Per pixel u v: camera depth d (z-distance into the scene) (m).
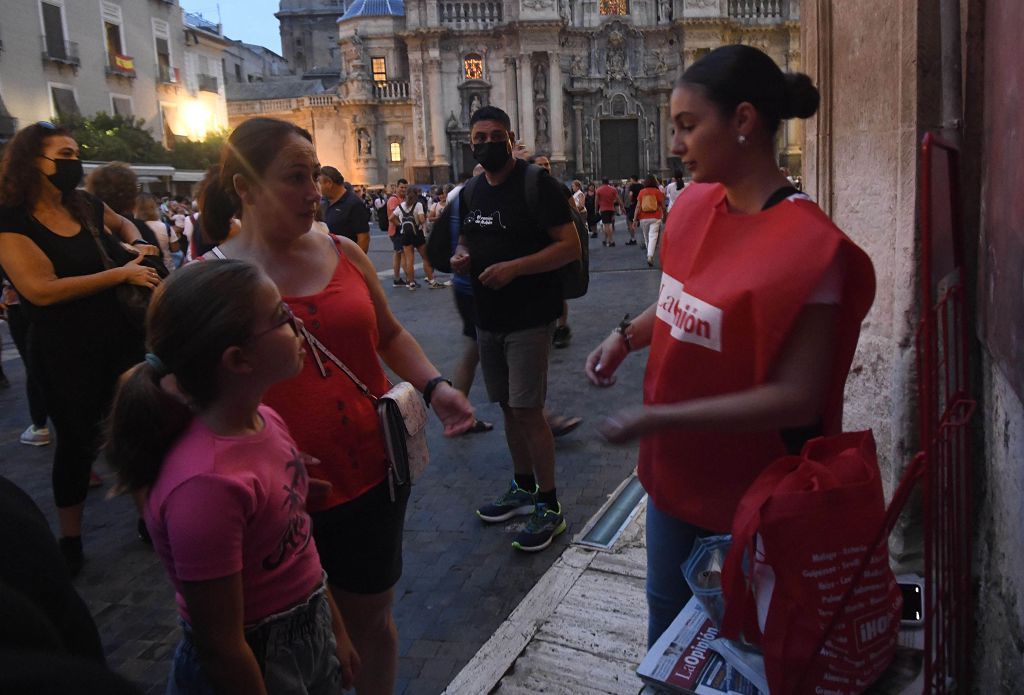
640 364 7.50
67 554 3.90
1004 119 1.71
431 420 6.04
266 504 1.63
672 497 1.96
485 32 44.75
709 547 1.87
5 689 0.63
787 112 1.75
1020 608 1.80
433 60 44.72
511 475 4.89
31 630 0.75
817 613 1.55
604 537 3.82
